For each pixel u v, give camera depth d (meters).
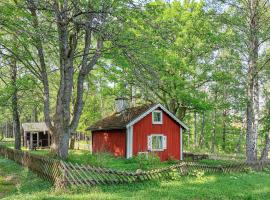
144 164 21.69
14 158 25.20
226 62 26.66
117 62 20.53
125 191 13.16
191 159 30.73
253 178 18.64
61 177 13.11
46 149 48.12
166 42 19.19
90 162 18.86
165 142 30.91
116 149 30.91
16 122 33.19
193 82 30.67
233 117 49.50
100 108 61.75
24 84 23.83
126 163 25.14
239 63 26.36
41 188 13.43
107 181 14.33
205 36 28.89
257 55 25.88
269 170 23.97
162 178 16.22
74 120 21.98
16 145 32.88
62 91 21.56
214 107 29.39
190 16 29.33
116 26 17.95
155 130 30.58
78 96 22.31
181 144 32.06
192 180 16.47
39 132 53.31
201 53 30.34
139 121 29.81
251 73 25.95
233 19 25.17
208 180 16.80
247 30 25.09
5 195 12.50
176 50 29.75
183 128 32.78
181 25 29.44
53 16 17.91
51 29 16.94
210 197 12.48
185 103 30.44
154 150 30.17
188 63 30.48
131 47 18.00
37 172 16.86
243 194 13.27
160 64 19.17
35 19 17.08
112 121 32.50
